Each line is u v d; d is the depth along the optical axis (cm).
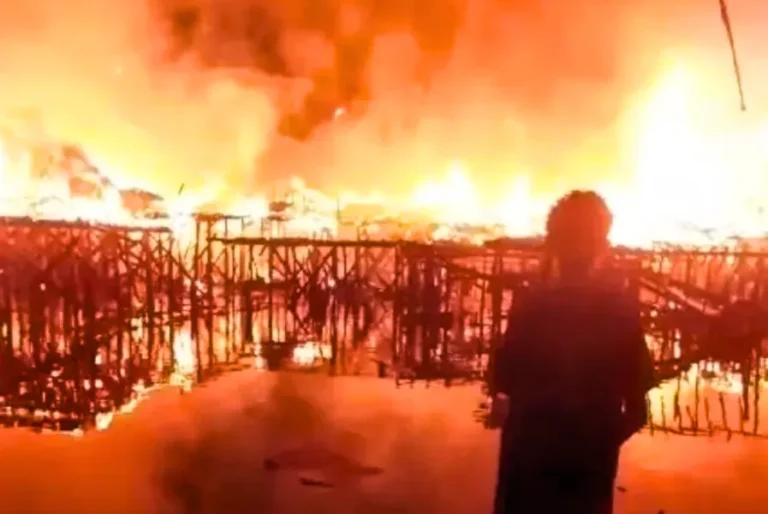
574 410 311
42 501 490
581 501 314
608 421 311
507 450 321
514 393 317
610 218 319
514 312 319
